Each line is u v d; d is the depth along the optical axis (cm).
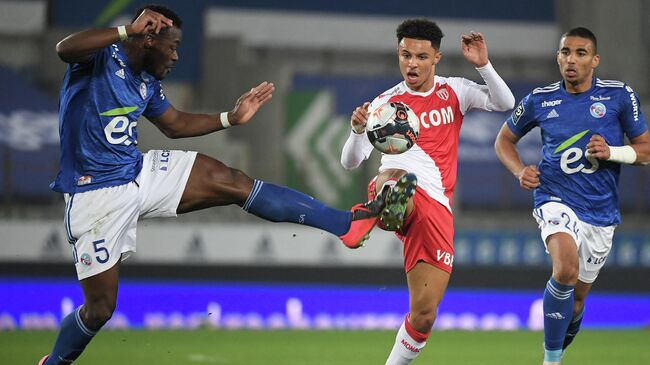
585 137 2372
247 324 4875
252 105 2139
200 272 4934
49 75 6819
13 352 3275
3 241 4969
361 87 6800
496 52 7769
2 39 6962
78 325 1980
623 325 5134
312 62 7700
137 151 1997
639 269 5244
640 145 2377
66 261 4872
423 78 2188
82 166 1934
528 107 2458
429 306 2150
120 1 7269
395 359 2188
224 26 7525
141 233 5066
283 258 5194
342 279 5056
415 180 1911
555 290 2280
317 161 6012
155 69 1964
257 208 1994
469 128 6269
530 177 2355
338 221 1994
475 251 5250
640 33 7462
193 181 1980
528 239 5297
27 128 5794
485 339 4159
